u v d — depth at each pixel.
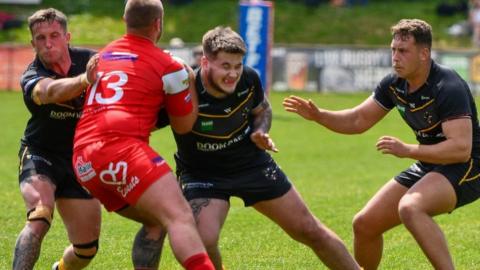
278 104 82.44
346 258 18.97
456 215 32.25
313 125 68.31
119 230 28.62
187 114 17.66
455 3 124.38
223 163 18.89
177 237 16.22
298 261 24.45
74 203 20.02
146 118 17.09
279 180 18.98
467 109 19.23
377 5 127.06
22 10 124.06
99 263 24.00
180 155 19.39
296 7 125.88
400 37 19.27
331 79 93.19
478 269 23.92
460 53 89.50
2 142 54.91
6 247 25.89
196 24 121.56
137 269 17.84
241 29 72.12
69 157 20.17
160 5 17.70
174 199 16.47
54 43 19.20
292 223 18.97
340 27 120.62
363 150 54.03
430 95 19.50
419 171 20.19
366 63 92.44
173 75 17.25
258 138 18.55
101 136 16.78
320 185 39.75
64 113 19.59
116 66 17.30
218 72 17.81
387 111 21.03
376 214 20.28
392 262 24.59
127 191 16.59
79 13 123.12
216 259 18.59
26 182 19.53
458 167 19.52
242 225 29.72
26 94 18.77
